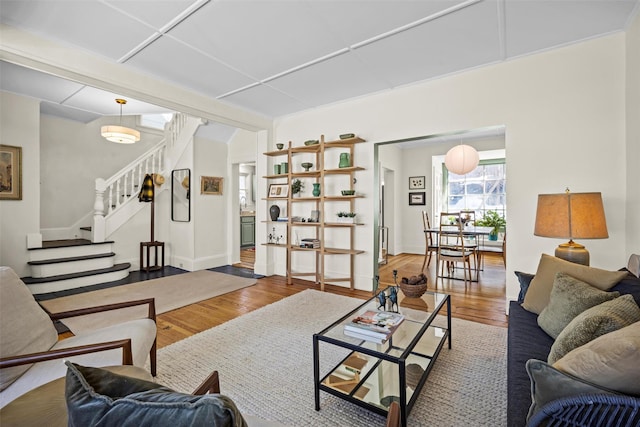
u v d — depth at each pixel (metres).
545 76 2.85
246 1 2.11
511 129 3.01
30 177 3.96
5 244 3.78
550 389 0.83
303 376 1.94
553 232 2.16
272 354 2.23
